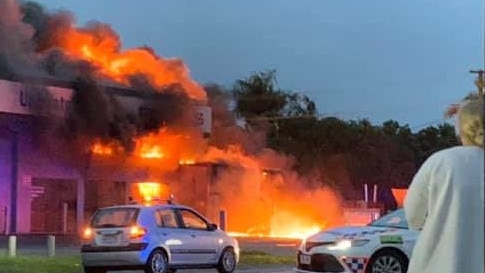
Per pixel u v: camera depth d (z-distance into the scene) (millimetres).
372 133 70188
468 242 4875
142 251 19141
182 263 19953
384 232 14766
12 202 39750
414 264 5070
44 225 40906
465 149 5008
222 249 20906
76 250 28531
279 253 28031
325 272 14797
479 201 4883
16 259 21953
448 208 4922
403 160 72312
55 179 41562
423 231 5051
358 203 59125
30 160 40594
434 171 4980
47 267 20672
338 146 67438
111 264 19484
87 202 42969
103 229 19672
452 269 4855
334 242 14781
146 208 19656
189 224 20438
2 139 39625
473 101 5164
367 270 14578
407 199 5160
